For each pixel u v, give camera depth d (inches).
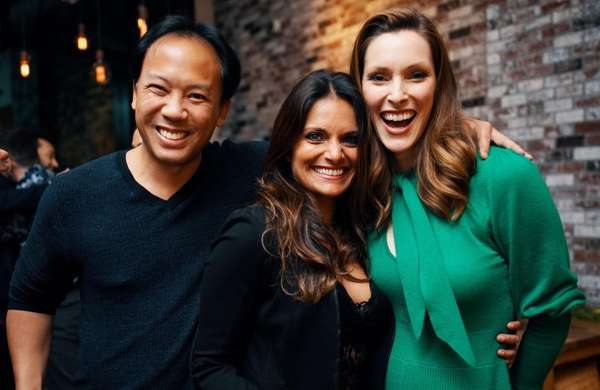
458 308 46.3
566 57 101.0
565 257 46.1
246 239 43.8
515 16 109.0
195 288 48.4
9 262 89.7
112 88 227.0
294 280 44.1
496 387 46.5
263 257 44.1
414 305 47.1
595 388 88.4
